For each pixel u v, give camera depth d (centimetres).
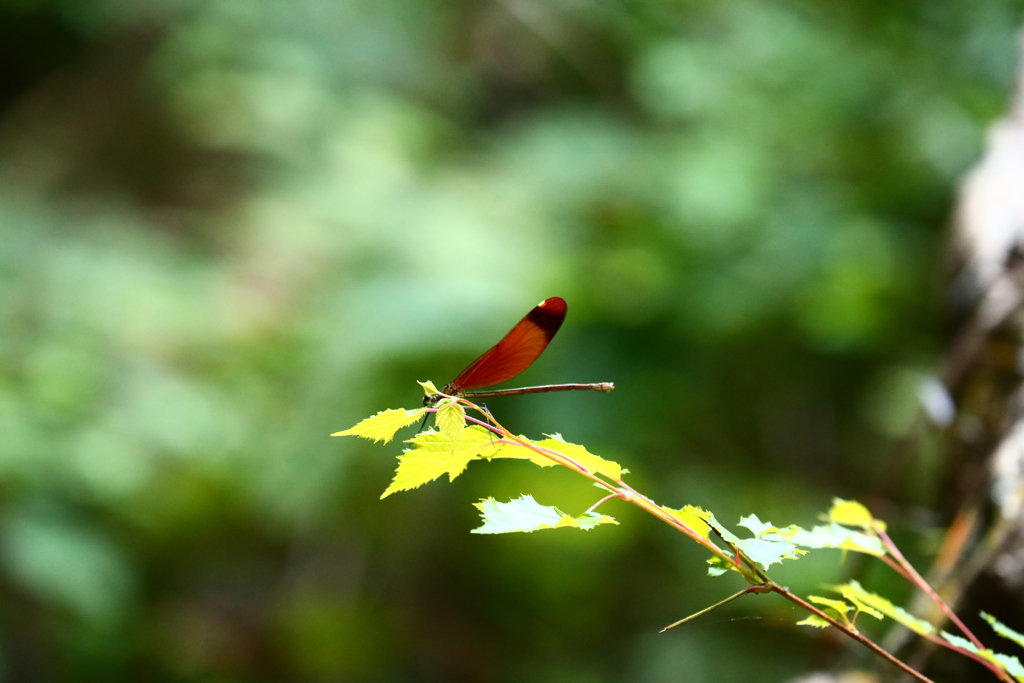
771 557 147
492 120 1030
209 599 805
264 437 822
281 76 1017
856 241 661
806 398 743
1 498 659
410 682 787
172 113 1146
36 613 677
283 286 921
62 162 1149
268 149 1006
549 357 711
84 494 693
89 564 657
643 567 777
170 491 772
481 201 867
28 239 955
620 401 703
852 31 739
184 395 806
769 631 697
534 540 788
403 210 895
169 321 871
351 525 831
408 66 1045
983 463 284
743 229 693
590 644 786
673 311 698
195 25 1100
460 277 776
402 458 154
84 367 771
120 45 1217
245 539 837
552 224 834
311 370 814
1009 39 701
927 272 642
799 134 719
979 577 244
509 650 803
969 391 296
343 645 796
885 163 698
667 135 825
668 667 714
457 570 823
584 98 935
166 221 1086
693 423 743
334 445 788
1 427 677
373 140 957
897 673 263
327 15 1065
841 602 157
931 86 700
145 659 729
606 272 711
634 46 849
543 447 153
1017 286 287
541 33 918
